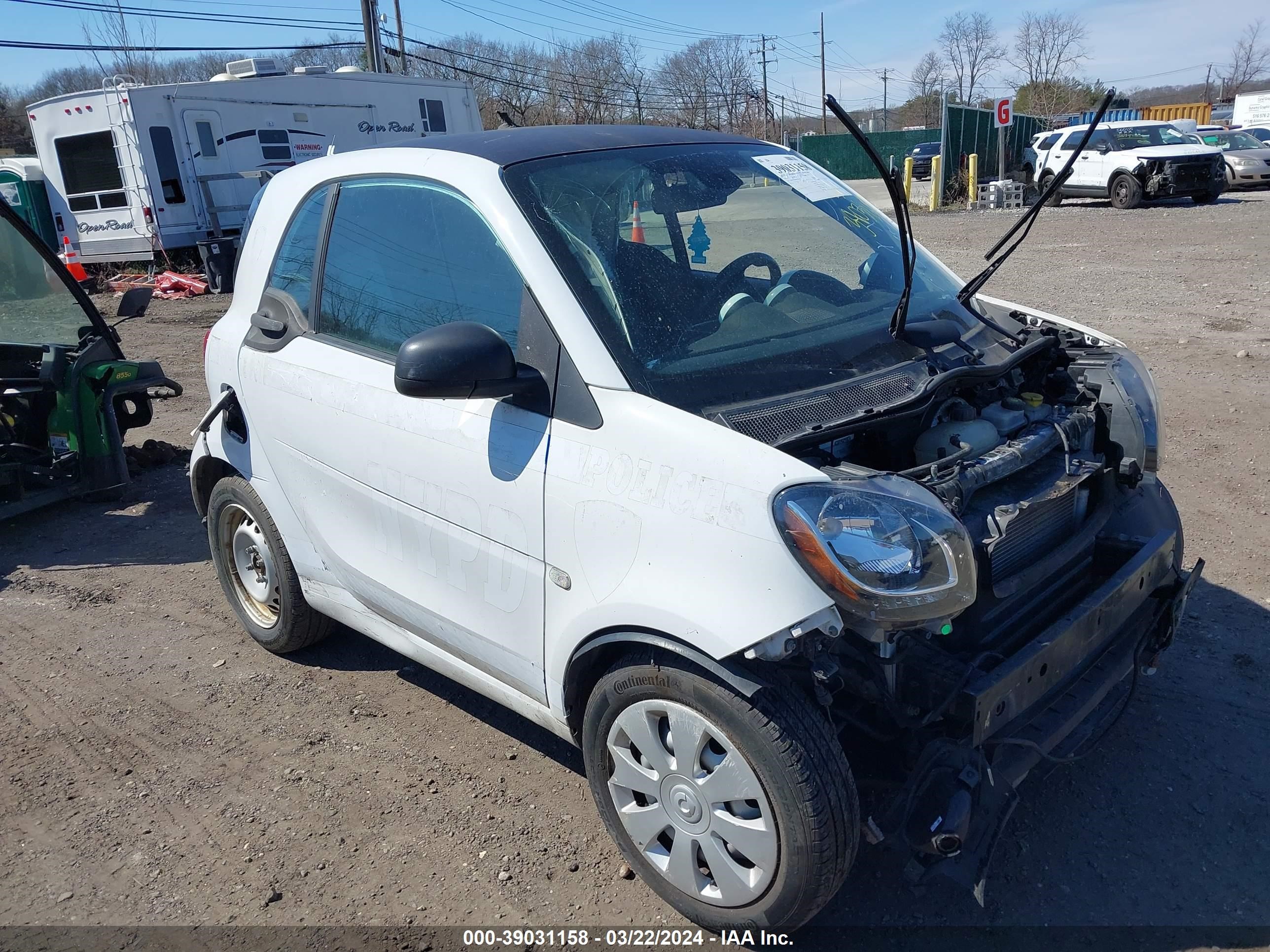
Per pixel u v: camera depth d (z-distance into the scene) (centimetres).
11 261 591
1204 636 400
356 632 455
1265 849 292
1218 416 654
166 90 1586
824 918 274
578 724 291
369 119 1891
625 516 251
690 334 282
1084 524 312
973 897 279
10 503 580
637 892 288
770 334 293
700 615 234
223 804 337
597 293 279
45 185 1800
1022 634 280
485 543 293
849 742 276
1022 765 256
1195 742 339
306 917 285
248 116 1695
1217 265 1264
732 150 370
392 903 288
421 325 318
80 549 573
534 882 294
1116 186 2089
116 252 1689
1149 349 845
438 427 301
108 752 371
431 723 379
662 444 249
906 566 229
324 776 348
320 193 371
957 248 1579
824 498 230
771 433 252
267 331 378
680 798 257
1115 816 307
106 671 431
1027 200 2367
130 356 1145
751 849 243
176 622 475
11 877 308
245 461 401
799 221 356
